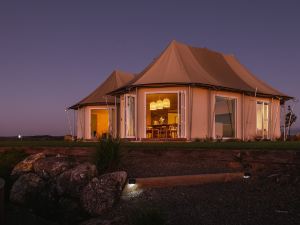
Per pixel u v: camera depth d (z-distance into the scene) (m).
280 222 6.38
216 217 6.78
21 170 10.04
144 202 7.66
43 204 8.98
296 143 11.61
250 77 19.50
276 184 7.94
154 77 15.98
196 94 15.85
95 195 8.03
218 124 17.28
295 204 6.96
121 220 7.14
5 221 8.38
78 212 8.20
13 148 11.84
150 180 8.18
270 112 19.03
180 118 15.73
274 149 9.06
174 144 11.48
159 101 16.95
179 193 7.89
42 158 10.20
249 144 11.03
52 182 9.19
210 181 8.41
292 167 8.43
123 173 8.35
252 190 7.83
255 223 6.43
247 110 17.81
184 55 17.41
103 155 9.37
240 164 9.14
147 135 16.41
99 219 7.39
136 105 16.22
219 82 16.53
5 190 9.81
